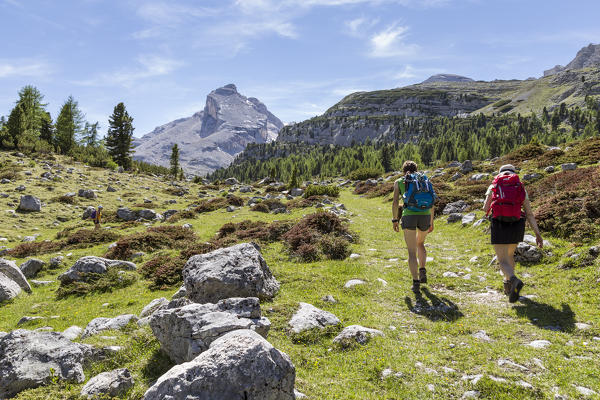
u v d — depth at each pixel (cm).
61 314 1078
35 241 2520
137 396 455
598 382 432
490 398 425
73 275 1397
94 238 2305
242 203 3809
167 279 1273
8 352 504
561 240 1037
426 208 806
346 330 633
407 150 19575
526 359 504
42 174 4609
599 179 1402
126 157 8244
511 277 685
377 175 6519
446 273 974
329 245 1316
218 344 421
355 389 473
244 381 379
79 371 519
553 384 438
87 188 4453
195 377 381
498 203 709
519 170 2812
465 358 527
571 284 773
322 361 555
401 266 1081
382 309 759
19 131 7225
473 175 3256
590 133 18975
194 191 5559
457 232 1564
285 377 406
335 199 3600
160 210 3866
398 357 543
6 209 3189
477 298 790
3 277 1344
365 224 1930
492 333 605
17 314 1138
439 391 451
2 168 4659
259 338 427
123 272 1426
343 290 888
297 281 971
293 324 673
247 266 847
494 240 726
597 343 527
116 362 555
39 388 477
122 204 3991
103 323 765
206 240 2056
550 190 1669
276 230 1694
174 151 9100
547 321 627
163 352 569
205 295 800
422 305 768
